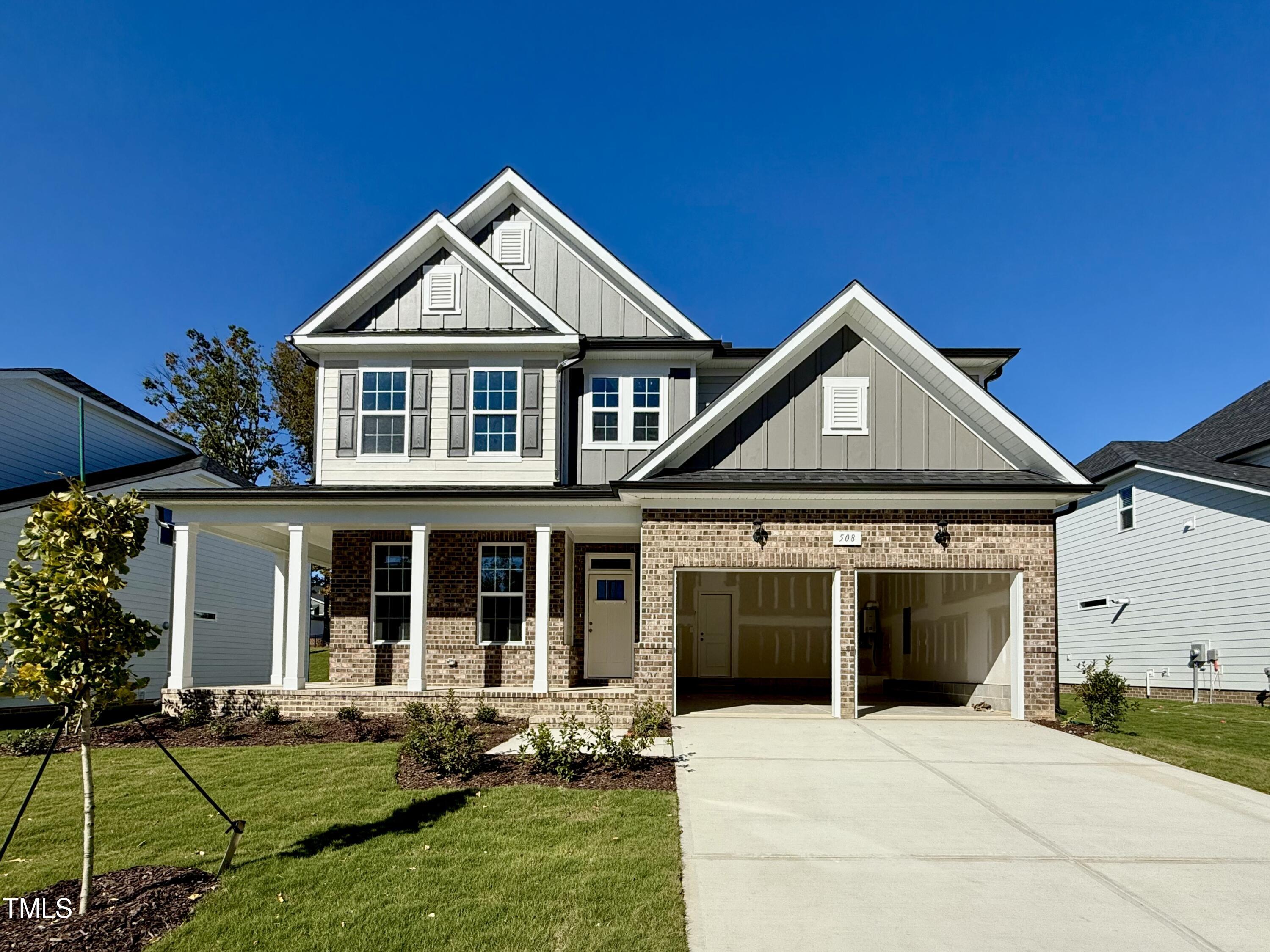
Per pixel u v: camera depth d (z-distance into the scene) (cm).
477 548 1574
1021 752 1092
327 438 1570
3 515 1598
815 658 1928
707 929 540
